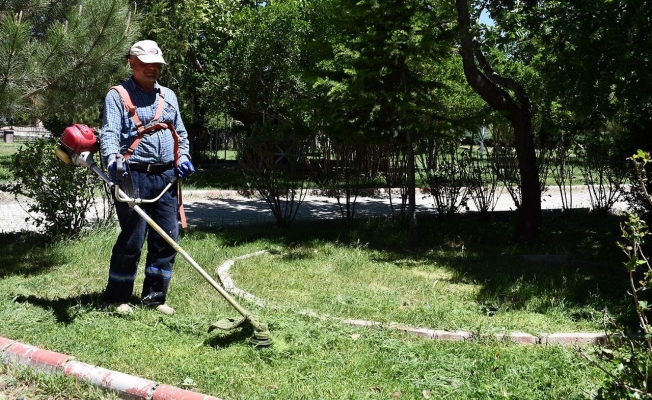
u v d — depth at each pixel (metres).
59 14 7.70
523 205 9.84
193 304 6.01
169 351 4.76
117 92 5.61
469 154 12.46
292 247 8.98
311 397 4.07
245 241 9.38
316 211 14.02
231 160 25.36
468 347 5.03
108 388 4.23
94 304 5.86
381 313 5.99
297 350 4.84
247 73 17.50
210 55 18.80
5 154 24.95
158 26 17.00
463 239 10.15
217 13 18.47
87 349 4.80
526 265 8.20
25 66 6.74
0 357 4.68
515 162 12.59
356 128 9.70
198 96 21.80
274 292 6.61
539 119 10.69
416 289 6.95
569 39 8.09
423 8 9.33
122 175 5.43
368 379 4.38
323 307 6.07
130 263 5.82
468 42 9.26
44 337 5.00
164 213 5.86
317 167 16.92
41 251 8.08
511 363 4.66
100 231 9.02
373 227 10.85
